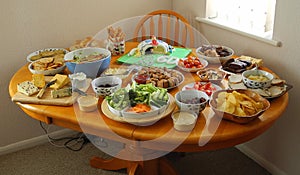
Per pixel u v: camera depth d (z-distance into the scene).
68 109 1.57
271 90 1.65
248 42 2.16
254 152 2.32
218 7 2.49
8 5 2.18
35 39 2.34
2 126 2.43
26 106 1.62
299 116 1.95
